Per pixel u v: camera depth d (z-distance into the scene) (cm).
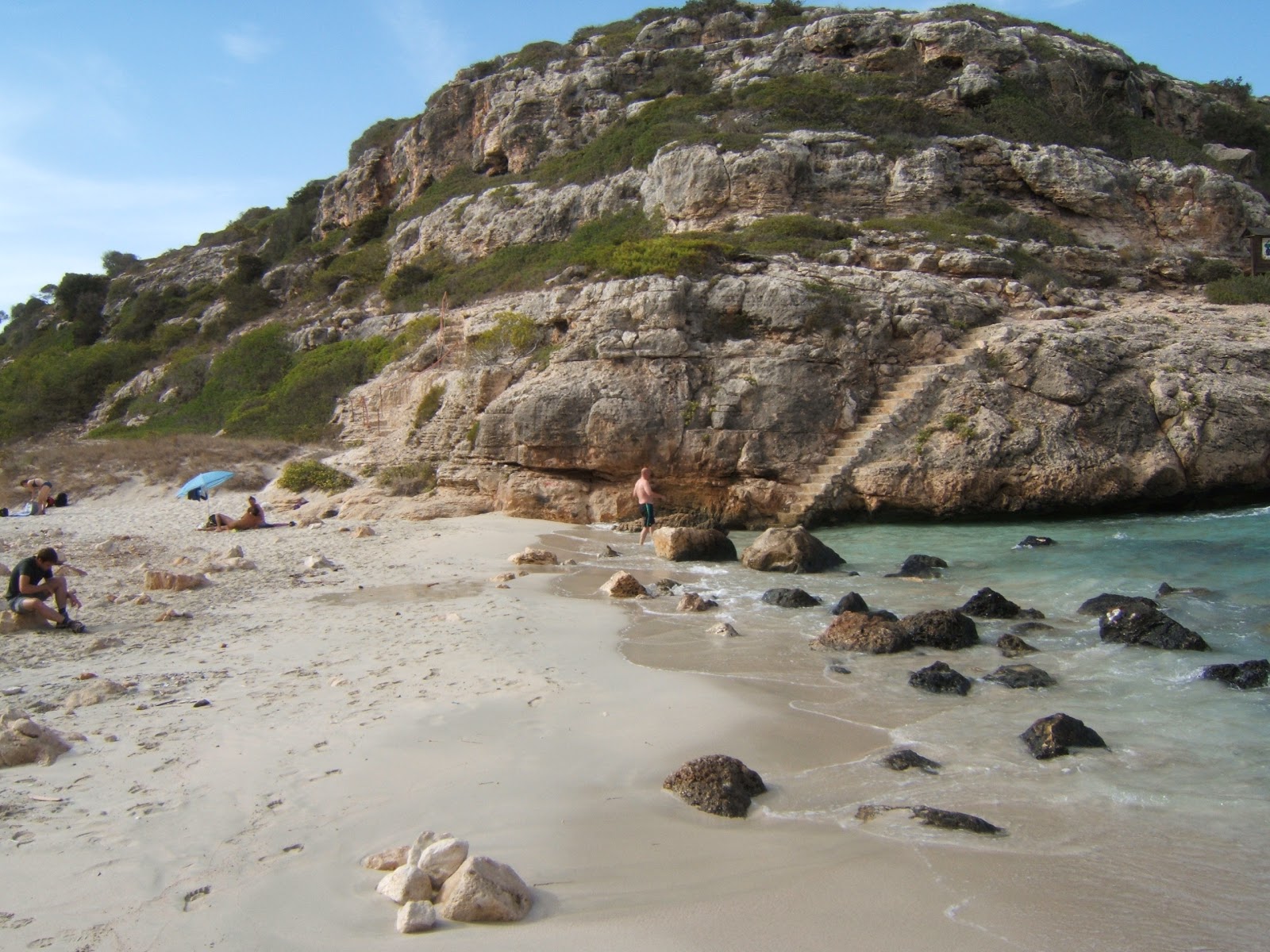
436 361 3005
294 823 555
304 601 1257
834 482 1923
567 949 429
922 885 503
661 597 1307
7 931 430
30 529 2052
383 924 447
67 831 536
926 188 2875
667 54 4194
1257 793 639
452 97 4753
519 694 823
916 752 715
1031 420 1933
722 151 2952
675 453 2036
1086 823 589
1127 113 3475
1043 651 1012
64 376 4928
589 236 3325
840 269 2256
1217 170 3244
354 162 5750
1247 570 1395
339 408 3400
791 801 621
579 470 2125
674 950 430
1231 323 2242
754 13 4534
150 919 445
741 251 2377
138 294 6353
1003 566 1504
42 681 865
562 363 2188
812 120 3222
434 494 2256
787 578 1463
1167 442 1917
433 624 1104
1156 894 499
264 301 4972
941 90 3350
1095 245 2859
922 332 2120
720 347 2089
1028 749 718
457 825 562
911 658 984
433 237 4122
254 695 812
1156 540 1655
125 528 2081
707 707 805
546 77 4341
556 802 602
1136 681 900
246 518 2030
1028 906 483
